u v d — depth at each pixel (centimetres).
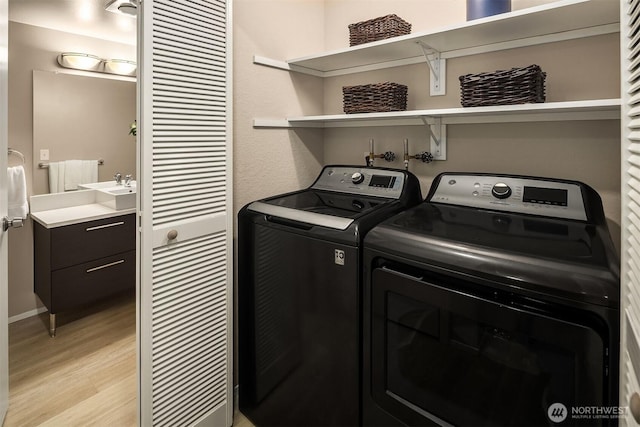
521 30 150
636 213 78
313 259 145
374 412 132
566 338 91
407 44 171
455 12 180
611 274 89
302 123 219
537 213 139
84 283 271
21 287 287
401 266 123
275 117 204
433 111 157
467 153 181
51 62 289
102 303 315
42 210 286
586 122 149
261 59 194
